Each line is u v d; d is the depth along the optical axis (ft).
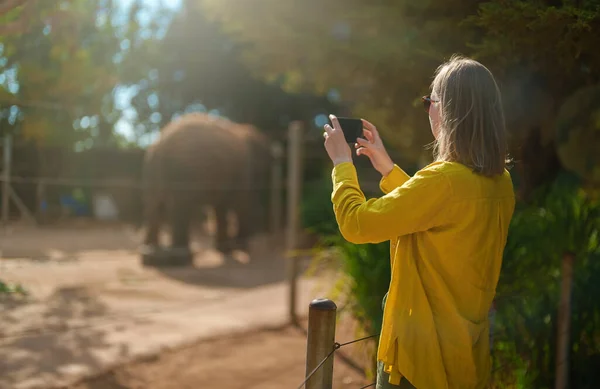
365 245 13.88
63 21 19.29
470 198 5.82
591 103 12.01
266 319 21.12
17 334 17.24
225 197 37.14
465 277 5.89
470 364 5.88
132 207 51.65
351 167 6.42
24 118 21.17
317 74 14.93
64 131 31.65
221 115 64.64
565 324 10.43
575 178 15.23
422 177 5.84
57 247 30.30
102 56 30.19
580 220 12.73
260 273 31.32
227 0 14.38
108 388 13.87
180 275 29.25
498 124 6.07
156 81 59.52
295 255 20.85
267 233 48.29
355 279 13.89
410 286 6.00
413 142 14.67
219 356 16.89
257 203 46.37
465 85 6.05
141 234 44.52
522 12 8.66
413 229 5.80
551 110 12.45
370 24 12.92
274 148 46.03
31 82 20.94
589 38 8.66
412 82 12.47
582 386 10.89
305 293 25.04
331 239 15.43
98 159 49.98
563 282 10.48
